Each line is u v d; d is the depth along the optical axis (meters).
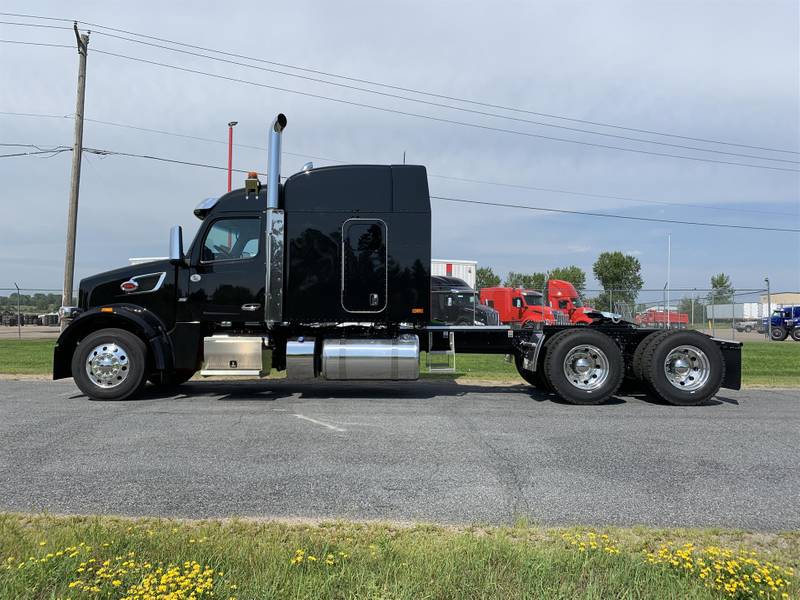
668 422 7.44
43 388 10.33
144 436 6.40
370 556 3.17
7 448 5.85
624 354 9.55
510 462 5.46
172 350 9.27
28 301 33.41
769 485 4.84
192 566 2.92
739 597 2.80
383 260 9.09
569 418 7.68
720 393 10.37
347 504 4.32
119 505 4.25
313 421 7.29
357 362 9.04
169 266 9.33
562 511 4.21
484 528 3.83
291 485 4.73
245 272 9.23
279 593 2.72
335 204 9.13
